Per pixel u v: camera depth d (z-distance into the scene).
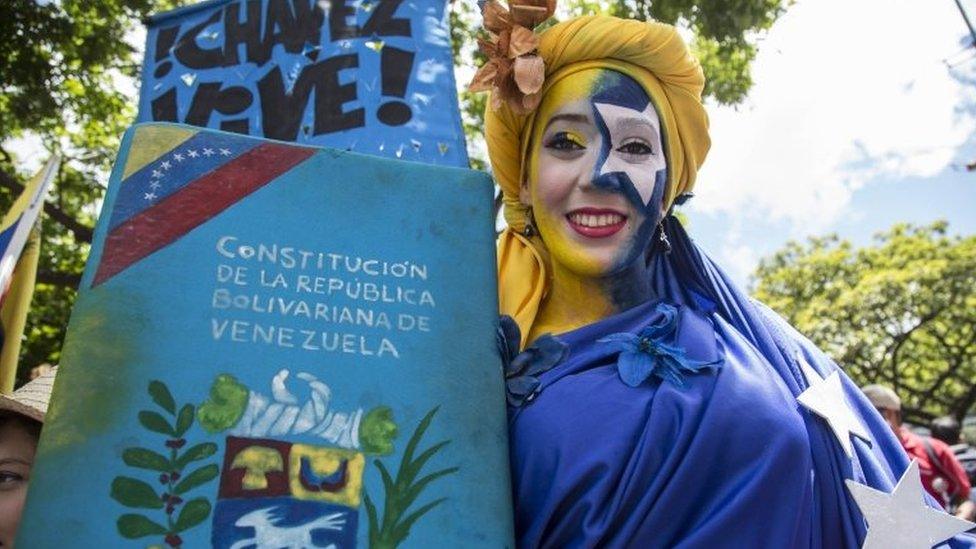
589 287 2.22
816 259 23.03
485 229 2.04
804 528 1.88
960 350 20.52
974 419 20.34
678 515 1.83
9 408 2.31
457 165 2.50
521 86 2.13
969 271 19.97
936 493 5.16
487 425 1.82
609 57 2.21
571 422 1.90
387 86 2.57
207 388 1.71
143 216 1.87
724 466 1.87
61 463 1.61
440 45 2.66
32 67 7.67
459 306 1.93
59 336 9.79
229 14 2.71
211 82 2.63
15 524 2.25
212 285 1.82
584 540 1.80
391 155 2.47
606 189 2.12
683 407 1.90
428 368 1.83
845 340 20.86
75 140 9.03
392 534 1.66
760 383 2.00
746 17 6.52
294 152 2.00
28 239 3.18
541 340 2.10
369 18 2.67
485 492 1.75
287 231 1.91
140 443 1.64
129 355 1.72
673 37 2.19
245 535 1.61
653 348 2.00
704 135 2.30
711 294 2.31
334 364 1.79
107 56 7.82
